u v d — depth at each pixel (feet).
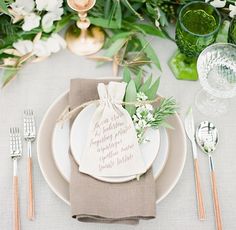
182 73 3.24
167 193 2.75
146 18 3.36
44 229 2.81
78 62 3.27
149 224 2.85
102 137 2.76
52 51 3.20
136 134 2.78
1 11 3.05
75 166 2.74
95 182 2.70
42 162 2.79
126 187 2.69
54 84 3.20
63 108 2.94
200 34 3.14
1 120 3.07
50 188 2.85
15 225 2.76
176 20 3.35
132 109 2.84
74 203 2.65
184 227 2.85
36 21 3.13
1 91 3.15
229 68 3.10
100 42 3.30
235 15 3.12
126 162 2.72
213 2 3.16
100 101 2.82
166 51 3.33
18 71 3.20
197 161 2.99
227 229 2.87
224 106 3.19
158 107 2.90
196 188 2.92
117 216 2.65
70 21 3.35
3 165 2.94
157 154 2.85
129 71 2.95
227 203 2.93
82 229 2.82
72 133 2.81
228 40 3.18
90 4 3.01
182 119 3.11
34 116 3.09
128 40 3.19
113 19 3.24
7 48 3.15
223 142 3.08
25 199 2.86
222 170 3.01
